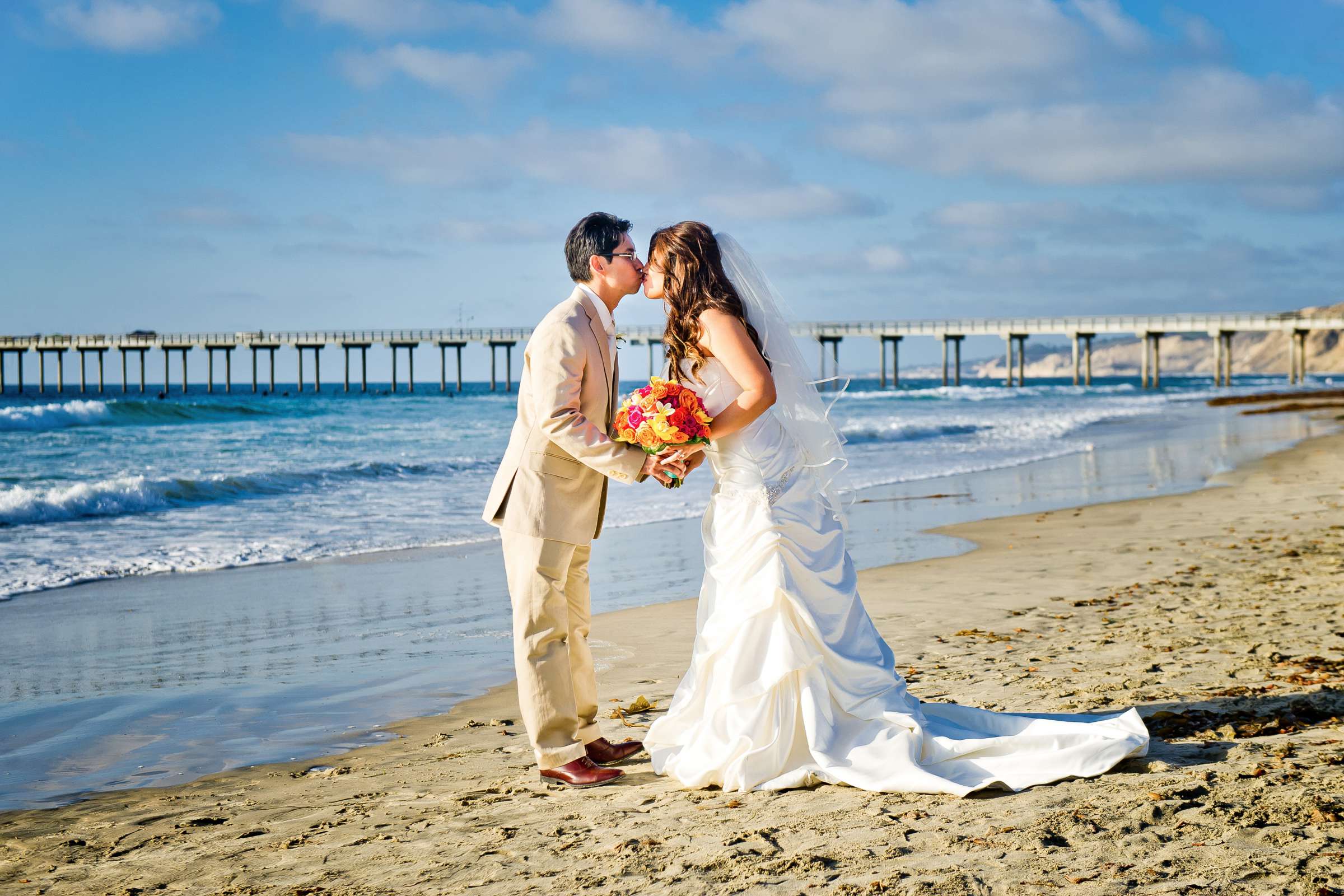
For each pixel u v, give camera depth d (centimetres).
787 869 250
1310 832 254
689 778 329
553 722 354
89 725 457
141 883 279
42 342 8650
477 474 1734
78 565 912
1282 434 2594
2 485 1461
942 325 7106
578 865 266
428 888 260
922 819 280
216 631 658
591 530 363
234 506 1322
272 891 266
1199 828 260
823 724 324
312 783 373
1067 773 306
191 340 8425
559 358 342
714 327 335
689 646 591
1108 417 3525
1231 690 410
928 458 2023
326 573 879
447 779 369
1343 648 492
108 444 2167
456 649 603
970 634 582
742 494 335
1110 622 597
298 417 3353
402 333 7900
